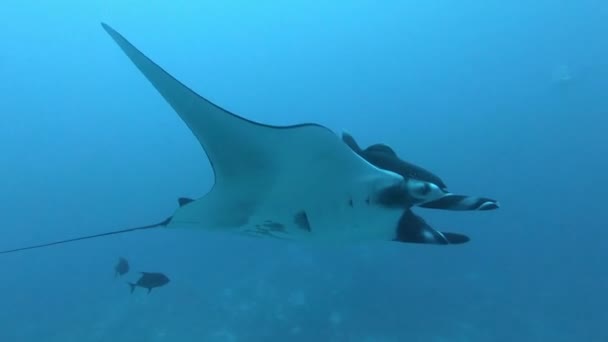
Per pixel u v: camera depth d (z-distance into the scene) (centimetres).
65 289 1298
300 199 197
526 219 1762
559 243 1484
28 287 1348
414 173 217
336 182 188
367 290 1046
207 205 209
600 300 1040
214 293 1091
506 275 1209
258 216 213
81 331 984
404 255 1283
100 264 1503
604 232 1527
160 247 1608
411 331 883
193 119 176
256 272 1204
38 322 1081
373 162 224
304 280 1115
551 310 1002
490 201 186
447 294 1049
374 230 202
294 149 181
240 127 176
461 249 1368
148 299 1094
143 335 916
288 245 1391
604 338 878
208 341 862
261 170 194
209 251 1478
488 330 909
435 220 1814
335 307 966
